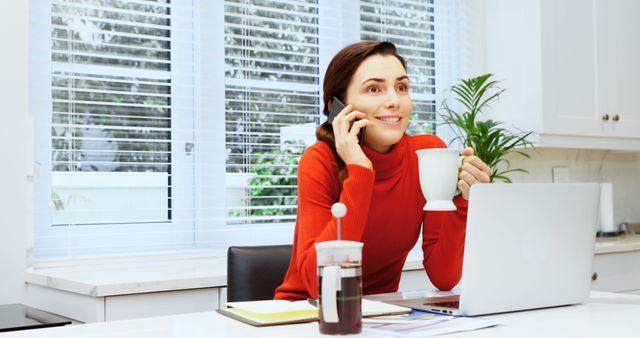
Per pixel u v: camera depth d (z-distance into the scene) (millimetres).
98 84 2504
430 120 3219
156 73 2627
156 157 2629
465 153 1350
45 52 2373
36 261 2285
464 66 3338
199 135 2686
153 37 2574
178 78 2674
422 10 3344
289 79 2930
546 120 3023
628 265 3021
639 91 3402
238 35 2773
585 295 1342
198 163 2684
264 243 2844
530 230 1232
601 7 3268
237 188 2785
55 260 2320
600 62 3244
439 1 3336
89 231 2467
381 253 1671
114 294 1782
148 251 2598
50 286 1983
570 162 3639
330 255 1042
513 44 3156
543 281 1267
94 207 2484
